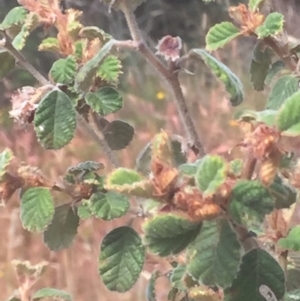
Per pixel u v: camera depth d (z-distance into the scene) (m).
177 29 2.46
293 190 0.45
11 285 1.47
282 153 0.36
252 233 0.44
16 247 1.54
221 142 1.47
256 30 0.52
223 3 2.00
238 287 0.39
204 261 0.37
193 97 1.71
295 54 0.56
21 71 2.02
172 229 0.37
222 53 1.79
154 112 1.90
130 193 0.37
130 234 0.48
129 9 0.50
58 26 0.55
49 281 1.42
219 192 0.36
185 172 0.40
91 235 1.49
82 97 0.52
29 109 0.50
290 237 0.44
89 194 0.50
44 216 0.48
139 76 2.02
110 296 1.37
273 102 0.56
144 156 0.56
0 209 1.60
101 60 0.48
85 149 1.68
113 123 0.61
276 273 0.40
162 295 1.04
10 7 2.24
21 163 0.50
